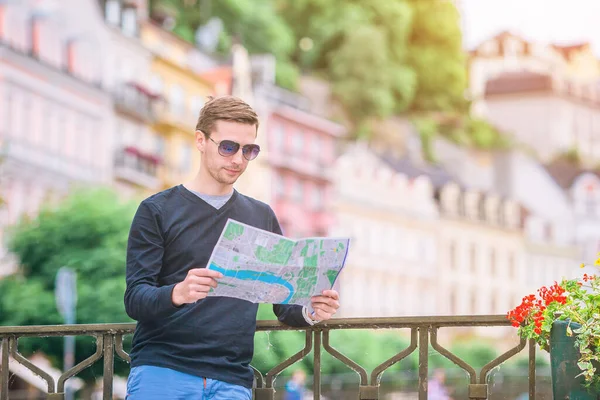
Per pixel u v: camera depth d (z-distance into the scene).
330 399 46.97
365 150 80.62
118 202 45.47
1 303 42.28
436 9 88.50
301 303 4.05
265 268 3.82
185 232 4.02
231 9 73.69
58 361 32.47
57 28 56.66
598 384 3.96
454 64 88.25
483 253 87.69
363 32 81.31
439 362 59.28
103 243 42.91
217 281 3.79
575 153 93.38
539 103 92.31
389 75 83.12
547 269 91.31
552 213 91.50
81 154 58.06
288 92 76.81
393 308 80.44
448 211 85.25
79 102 57.97
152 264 3.96
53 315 41.88
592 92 94.19
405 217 82.12
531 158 91.69
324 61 81.12
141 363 3.99
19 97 53.47
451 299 85.00
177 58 67.69
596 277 4.14
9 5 53.06
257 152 4.06
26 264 43.22
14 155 52.41
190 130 67.69
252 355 4.10
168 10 68.38
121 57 62.12
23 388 28.36
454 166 87.56
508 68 92.75
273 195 73.38
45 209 44.66
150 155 63.09
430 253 83.88
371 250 79.06
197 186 4.12
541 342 4.17
